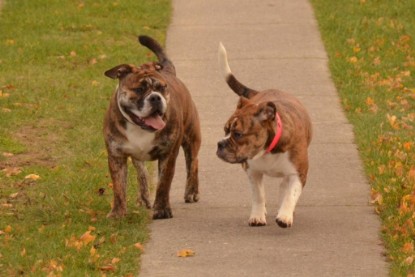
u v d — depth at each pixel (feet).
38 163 46.19
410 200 38.81
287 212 35.65
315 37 67.72
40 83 58.65
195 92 56.90
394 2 75.31
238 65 61.87
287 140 35.35
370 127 49.90
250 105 35.06
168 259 34.12
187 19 72.18
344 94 56.18
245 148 34.58
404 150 46.11
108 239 35.81
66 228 37.01
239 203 40.68
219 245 35.47
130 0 77.00
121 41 67.56
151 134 37.52
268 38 67.46
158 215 38.91
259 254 34.40
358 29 69.05
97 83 58.85
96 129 51.03
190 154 40.86
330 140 48.70
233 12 73.72
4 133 49.90
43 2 77.10
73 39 67.82
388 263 33.45
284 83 58.54
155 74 37.19
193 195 41.01
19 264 33.14
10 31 69.77
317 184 42.63
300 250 34.78
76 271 32.42
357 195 41.22
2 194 41.73
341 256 34.17
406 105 54.34
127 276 32.30
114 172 38.52
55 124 51.83
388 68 61.31
